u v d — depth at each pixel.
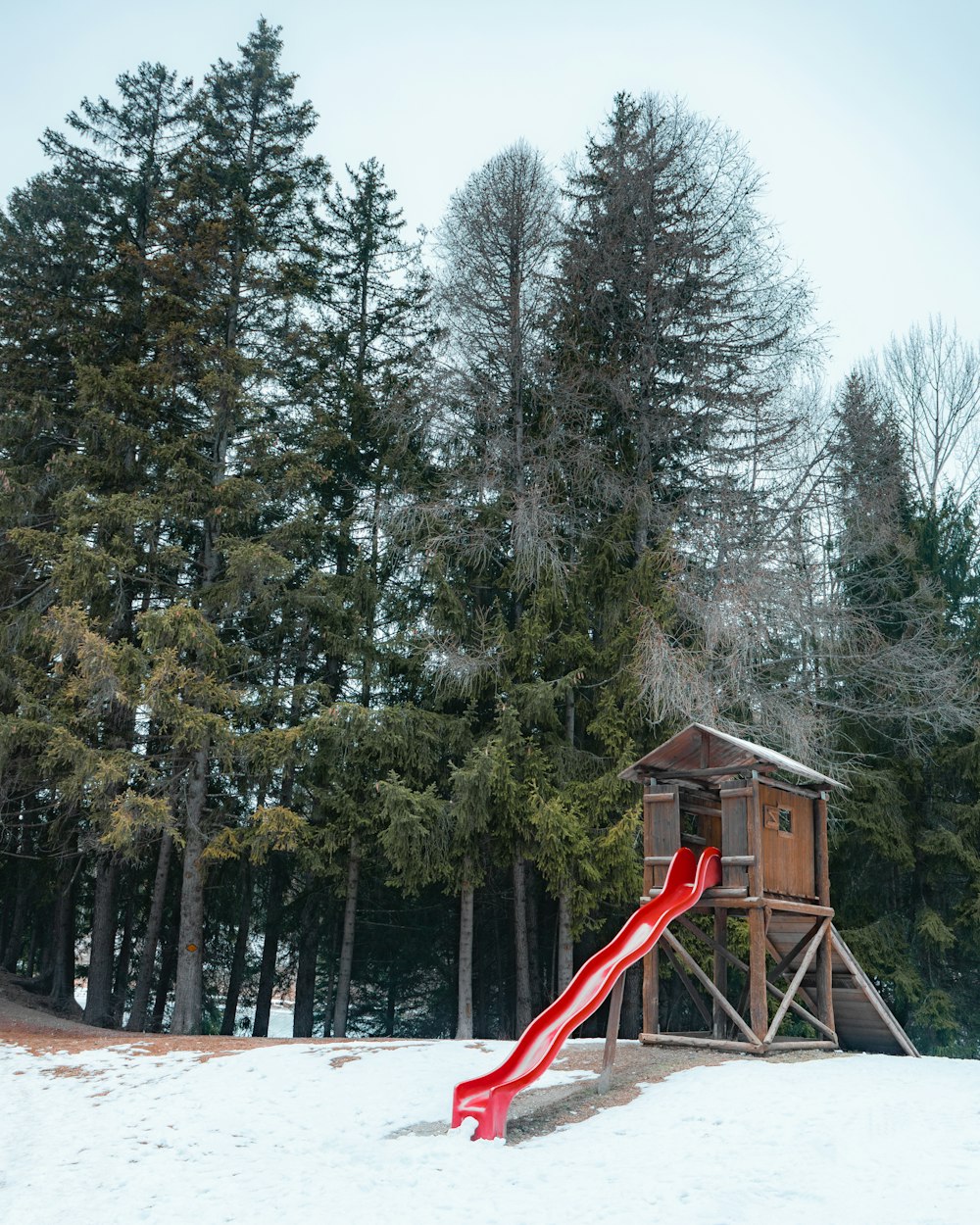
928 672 21.42
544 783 18.47
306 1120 9.59
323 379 23.11
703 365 21.92
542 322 22.17
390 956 26.84
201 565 21.20
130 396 20.16
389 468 23.08
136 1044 14.62
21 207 25.00
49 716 18.67
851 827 22.33
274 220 24.50
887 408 27.70
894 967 20.97
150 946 21.30
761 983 11.07
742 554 20.64
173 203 21.56
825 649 21.95
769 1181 6.54
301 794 19.92
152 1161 8.59
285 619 21.61
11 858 23.67
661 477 21.98
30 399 21.41
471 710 20.39
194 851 19.44
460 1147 8.08
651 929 10.45
